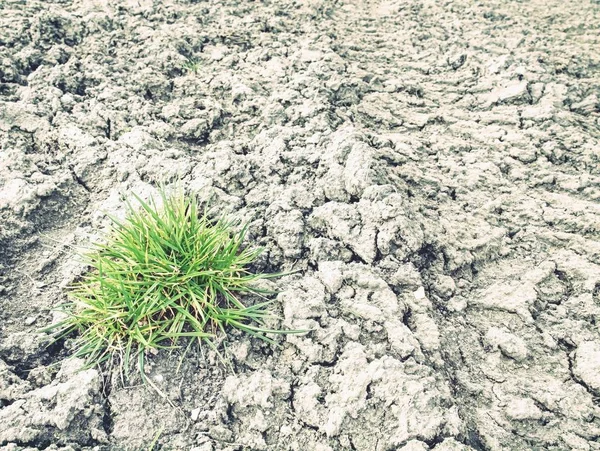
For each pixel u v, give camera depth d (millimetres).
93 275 444
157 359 411
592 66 790
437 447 367
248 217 511
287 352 429
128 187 527
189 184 525
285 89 676
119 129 599
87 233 490
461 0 965
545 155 633
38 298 445
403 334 430
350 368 405
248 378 409
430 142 650
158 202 505
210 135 619
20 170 527
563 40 854
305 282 469
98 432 370
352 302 452
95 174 543
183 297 431
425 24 889
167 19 796
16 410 366
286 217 509
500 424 407
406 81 740
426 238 516
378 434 379
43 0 794
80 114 599
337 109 662
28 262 469
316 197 538
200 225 459
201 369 414
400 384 392
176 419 386
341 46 805
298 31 821
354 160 546
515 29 880
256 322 441
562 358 447
